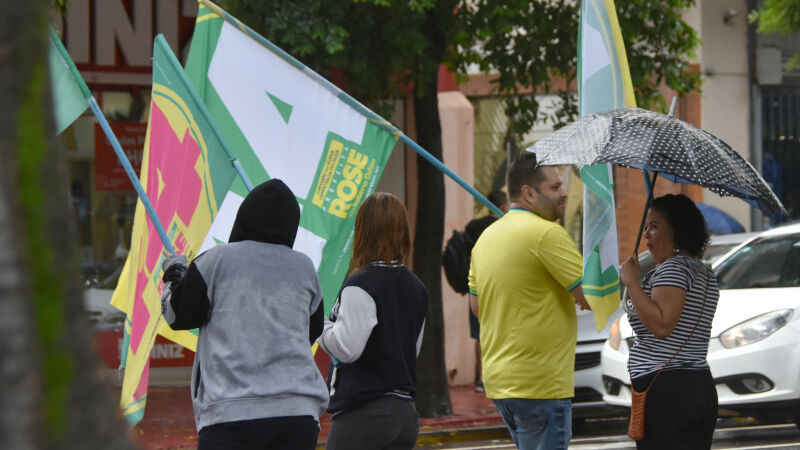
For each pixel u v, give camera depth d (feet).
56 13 52.01
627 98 29.09
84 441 6.94
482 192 78.33
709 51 85.40
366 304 22.91
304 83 29.53
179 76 27.12
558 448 25.54
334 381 23.54
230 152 26.07
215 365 20.83
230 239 22.36
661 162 23.24
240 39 29.37
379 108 55.93
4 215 6.95
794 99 87.51
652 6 60.70
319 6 52.08
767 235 52.26
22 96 7.11
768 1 69.10
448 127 73.87
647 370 23.32
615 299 27.02
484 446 53.01
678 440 23.12
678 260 23.34
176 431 54.49
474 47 67.46
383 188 71.77
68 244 7.16
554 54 61.67
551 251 25.17
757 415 44.78
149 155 27.63
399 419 23.16
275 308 21.25
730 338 44.98
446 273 57.16
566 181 79.82
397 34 53.42
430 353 58.70
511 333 25.50
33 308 6.93
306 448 21.12
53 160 7.18
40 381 6.88
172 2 67.26
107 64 66.33
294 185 29.48
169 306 21.59
